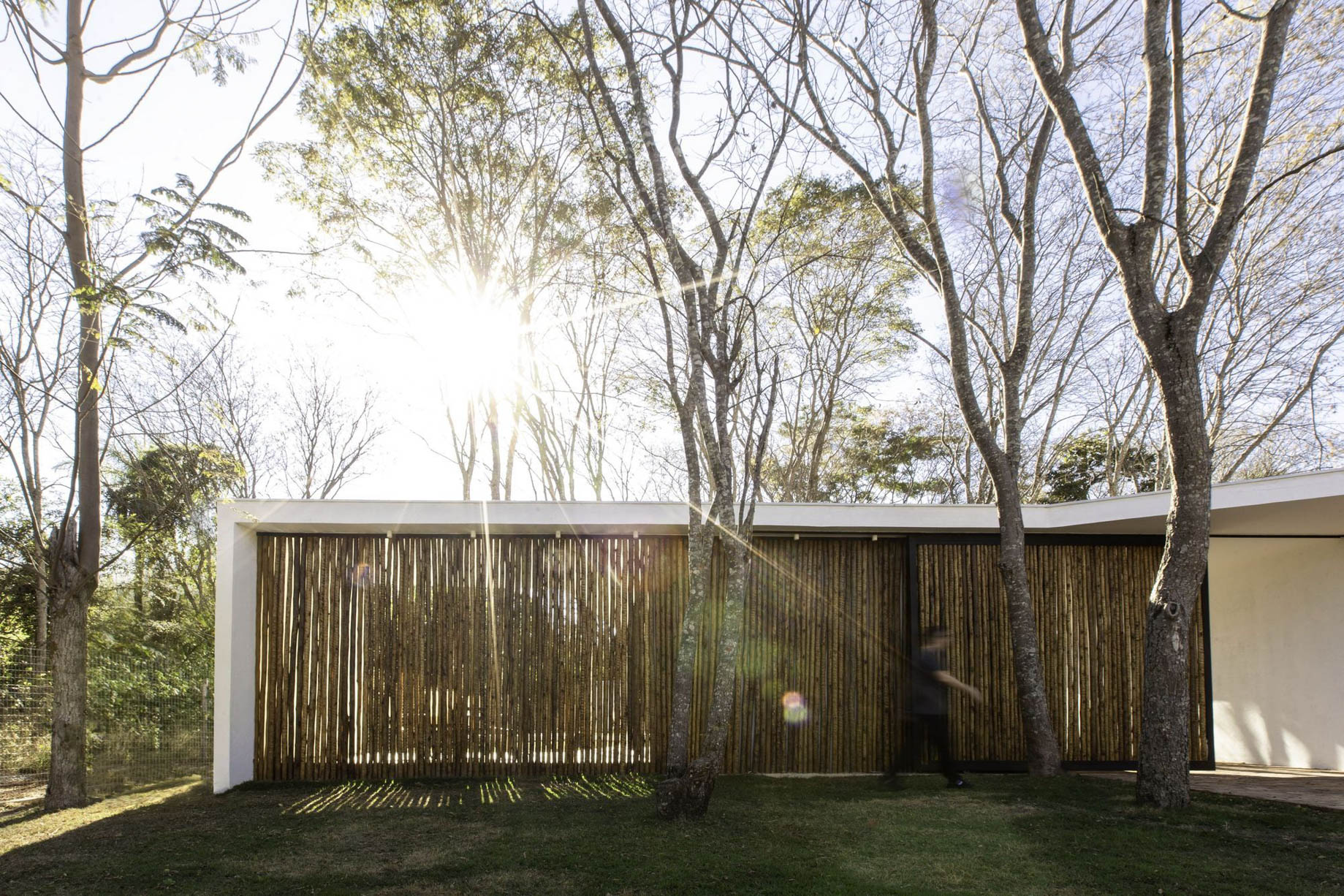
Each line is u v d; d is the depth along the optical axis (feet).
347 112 46.91
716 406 24.39
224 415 47.03
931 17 31.07
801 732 31.53
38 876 18.37
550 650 30.94
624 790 27.40
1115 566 32.94
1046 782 27.91
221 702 27.78
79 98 27.55
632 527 29.91
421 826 22.33
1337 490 25.23
